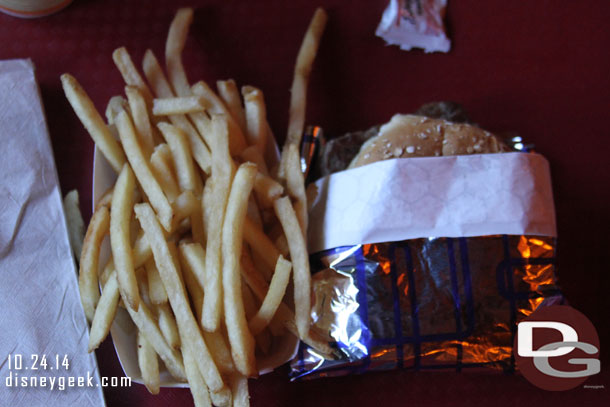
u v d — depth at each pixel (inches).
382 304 19.7
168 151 20.0
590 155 23.3
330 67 23.5
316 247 20.7
